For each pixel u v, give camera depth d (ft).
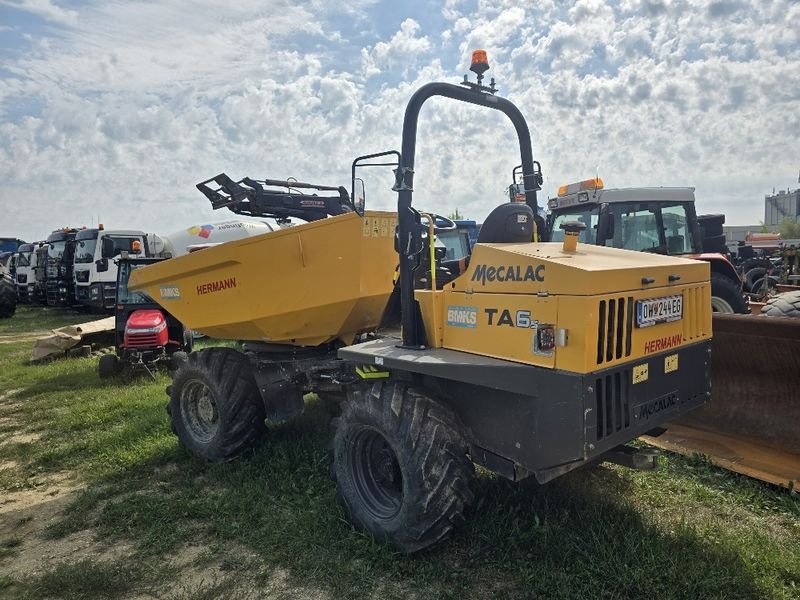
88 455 16.85
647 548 9.96
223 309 15.40
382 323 14.55
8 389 26.53
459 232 34.91
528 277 9.33
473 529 10.85
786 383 13.92
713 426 15.01
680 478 13.07
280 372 15.11
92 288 53.93
